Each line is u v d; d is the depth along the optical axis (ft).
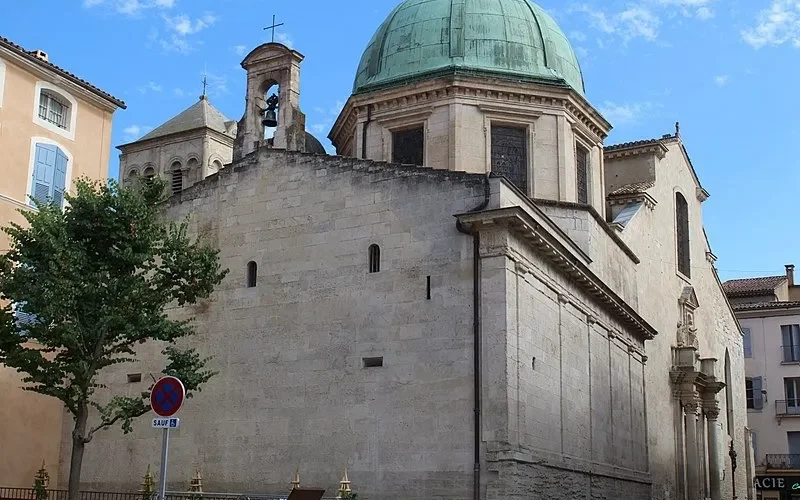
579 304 127.75
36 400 129.29
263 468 114.52
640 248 174.29
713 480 195.62
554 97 145.89
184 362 102.32
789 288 291.38
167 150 219.00
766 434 250.57
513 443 101.19
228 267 124.16
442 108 143.43
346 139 157.69
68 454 130.31
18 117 135.23
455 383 104.88
